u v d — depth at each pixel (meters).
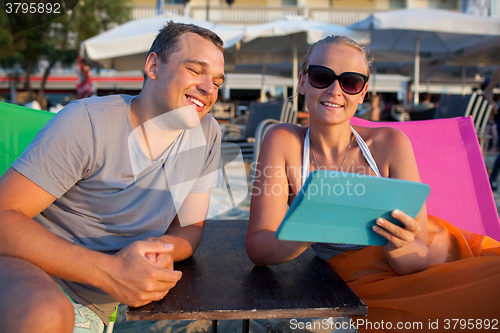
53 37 12.71
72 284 1.05
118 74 15.38
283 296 0.89
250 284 0.96
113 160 1.04
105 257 0.86
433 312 0.94
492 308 0.90
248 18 15.12
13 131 1.44
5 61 12.99
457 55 7.91
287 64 9.72
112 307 1.11
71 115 0.99
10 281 0.74
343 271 1.20
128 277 0.82
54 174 0.95
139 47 5.48
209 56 1.04
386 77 14.41
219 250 1.24
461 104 4.53
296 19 6.70
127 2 14.23
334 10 15.36
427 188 0.78
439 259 1.16
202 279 0.99
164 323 1.61
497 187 4.24
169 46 1.04
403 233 0.82
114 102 1.08
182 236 1.14
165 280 0.83
